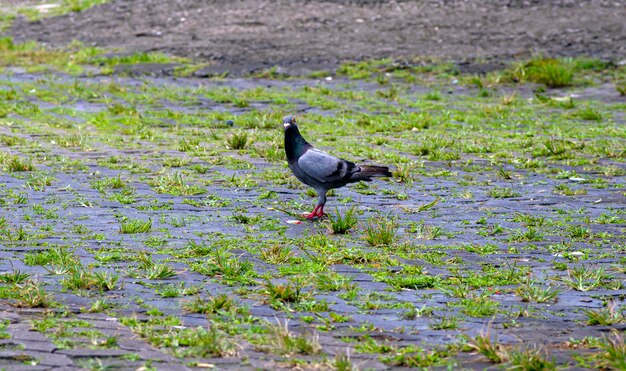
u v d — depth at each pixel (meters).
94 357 7.25
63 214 12.38
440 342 7.84
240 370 7.05
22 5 39.28
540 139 18.66
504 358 7.31
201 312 8.52
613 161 16.62
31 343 7.51
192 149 17.44
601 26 31.36
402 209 13.08
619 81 25.64
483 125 20.48
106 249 10.63
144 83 25.89
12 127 19.70
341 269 10.05
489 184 14.77
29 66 28.52
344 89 25.11
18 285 8.98
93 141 18.23
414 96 24.20
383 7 34.72
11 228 11.52
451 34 31.11
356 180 12.24
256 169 15.74
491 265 10.28
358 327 8.20
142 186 14.25
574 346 7.76
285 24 32.97
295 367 7.12
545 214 12.77
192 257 10.37
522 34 30.77
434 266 10.21
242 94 24.06
